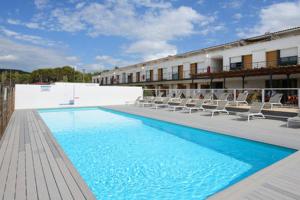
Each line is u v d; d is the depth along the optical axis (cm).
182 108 1570
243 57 2520
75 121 1246
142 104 1978
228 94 1397
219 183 445
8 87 1062
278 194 311
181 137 850
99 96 2061
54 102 1891
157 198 384
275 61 2214
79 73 7525
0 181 379
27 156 527
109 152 656
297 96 1118
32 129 885
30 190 344
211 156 621
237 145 721
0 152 560
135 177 476
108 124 1143
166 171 509
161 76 3875
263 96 1198
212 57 2953
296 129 812
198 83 3072
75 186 359
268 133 749
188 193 402
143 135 887
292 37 2072
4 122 838
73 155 629
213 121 1022
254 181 354
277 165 427
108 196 393
